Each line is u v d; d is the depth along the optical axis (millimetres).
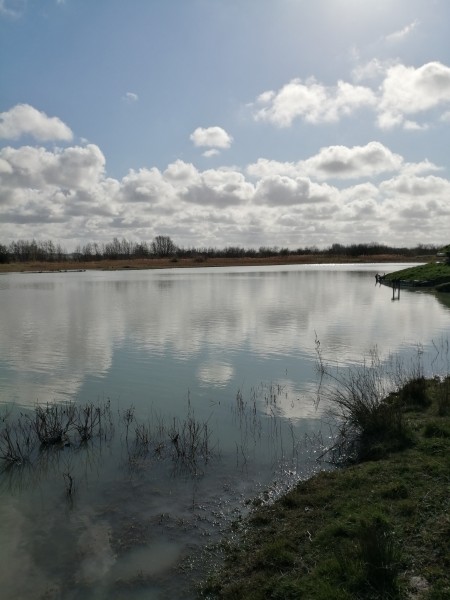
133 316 27875
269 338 20375
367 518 5922
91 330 23094
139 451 9008
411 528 5664
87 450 9094
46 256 142250
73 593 5363
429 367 14828
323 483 7258
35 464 8523
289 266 121938
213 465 8359
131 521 6688
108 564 5816
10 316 28422
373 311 28891
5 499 7348
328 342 19266
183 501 7180
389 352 17219
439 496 6309
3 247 123188
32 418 10969
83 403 12117
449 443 7973
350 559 5078
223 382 13773
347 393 12172
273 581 5141
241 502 7098
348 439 9141
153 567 5727
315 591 4785
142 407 11727
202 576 5523
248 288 48719
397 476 7055
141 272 93875
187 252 163875
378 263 139250
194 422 10461
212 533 6344
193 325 24250
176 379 14188
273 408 11352
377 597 4559
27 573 5711
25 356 17422
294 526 6211
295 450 8891
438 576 4762
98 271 102562
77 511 6988
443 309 29609
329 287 49062
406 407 10328
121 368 15570
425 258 147750
